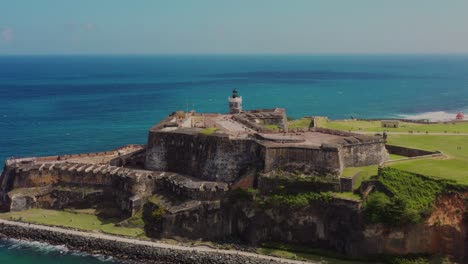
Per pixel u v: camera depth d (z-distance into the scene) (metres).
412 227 87.12
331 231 93.38
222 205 101.62
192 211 100.75
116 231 103.69
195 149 115.62
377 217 88.12
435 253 86.88
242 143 107.88
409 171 95.19
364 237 89.25
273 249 95.81
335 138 111.00
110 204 115.56
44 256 95.00
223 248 96.44
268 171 101.00
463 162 101.62
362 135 115.81
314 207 95.12
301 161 99.94
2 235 103.75
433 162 101.94
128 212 109.44
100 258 94.19
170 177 111.56
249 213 99.38
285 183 98.44
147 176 112.31
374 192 92.25
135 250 95.12
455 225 85.56
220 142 109.50
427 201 88.12
